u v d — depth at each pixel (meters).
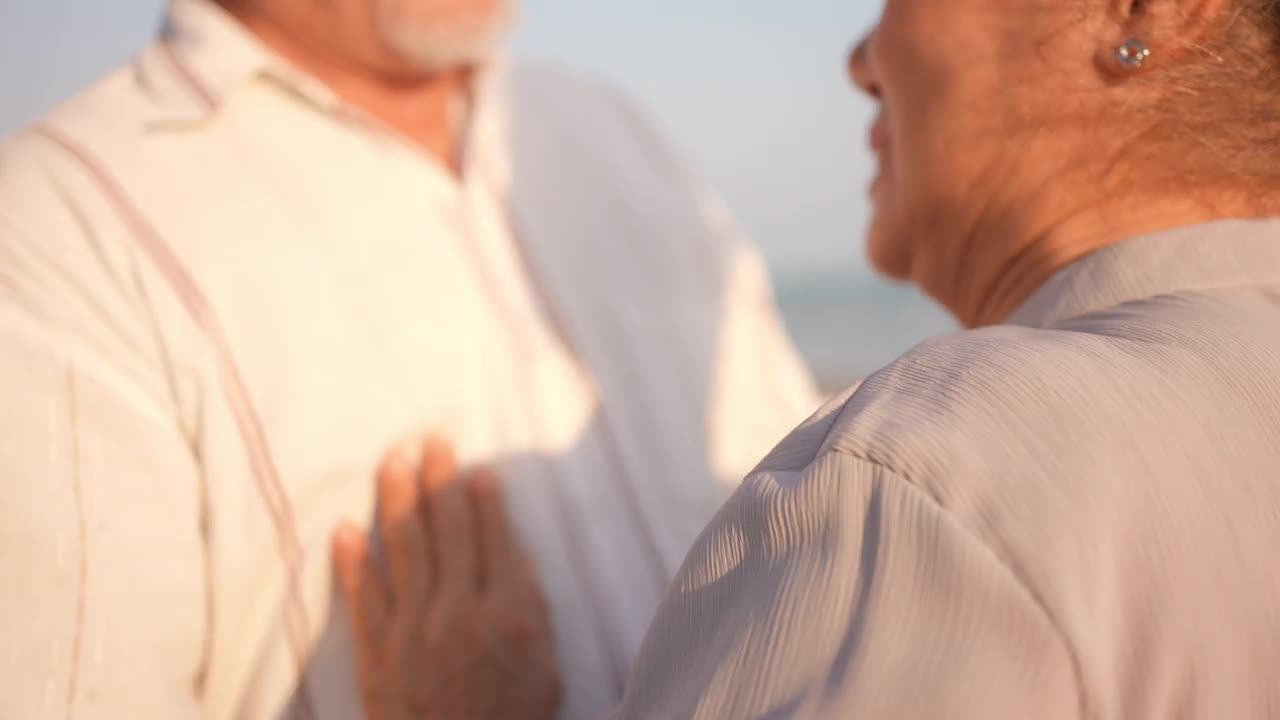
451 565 1.25
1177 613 0.53
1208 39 0.69
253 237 1.27
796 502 0.58
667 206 1.73
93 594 1.03
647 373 1.58
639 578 1.43
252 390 1.20
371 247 1.35
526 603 1.28
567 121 1.71
